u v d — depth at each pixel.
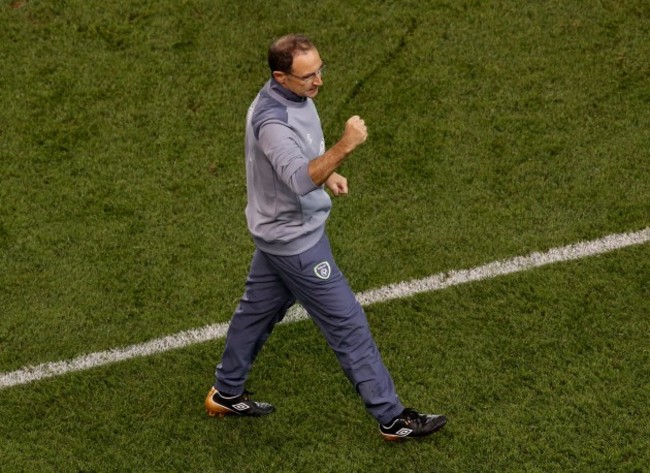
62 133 27.97
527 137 27.08
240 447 21.30
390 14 30.47
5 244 25.41
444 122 27.61
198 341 23.27
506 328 22.91
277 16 30.67
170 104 28.58
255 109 17.89
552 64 28.86
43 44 30.27
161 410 22.02
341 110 28.16
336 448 21.11
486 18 30.16
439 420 20.70
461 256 24.52
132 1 31.16
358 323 19.53
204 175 26.78
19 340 23.42
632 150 26.56
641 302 23.12
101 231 25.59
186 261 24.86
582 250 24.36
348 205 25.84
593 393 21.48
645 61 28.72
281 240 18.70
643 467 20.23
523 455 20.64
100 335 23.45
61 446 21.42
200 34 30.31
